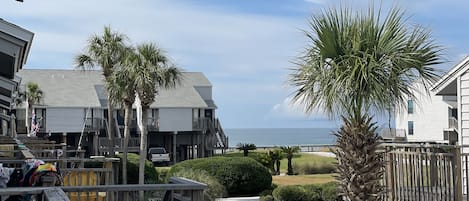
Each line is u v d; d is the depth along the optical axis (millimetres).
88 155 35562
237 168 16828
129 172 19234
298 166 25422
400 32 7004
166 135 37969
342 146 7332
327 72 7000
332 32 6957
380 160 7543
